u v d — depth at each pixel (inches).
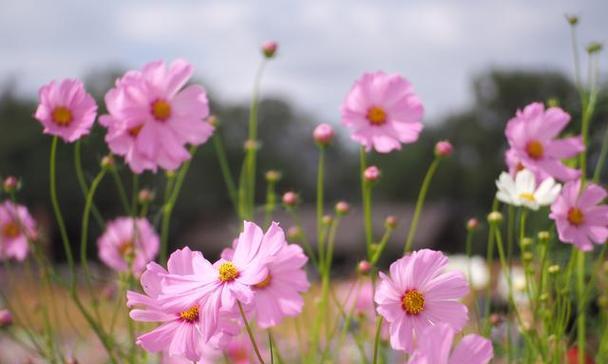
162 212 50.0
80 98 42.5
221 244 485.7
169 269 33.8
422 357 30.5
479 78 609.9
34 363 49.3
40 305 48.5
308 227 422.3
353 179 671.1
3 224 50.3
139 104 41.6
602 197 41.2
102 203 405.7
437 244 518.3
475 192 610.9
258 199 513.0
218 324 33.5
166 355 45.2
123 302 45.2
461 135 623.8
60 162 502.6
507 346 42.9
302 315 50.1
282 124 679.7
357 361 47.8
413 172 637.3
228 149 582.6
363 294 52.1
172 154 42.0
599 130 49.2
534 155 43.2
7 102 562.3
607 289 48.2
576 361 48.0
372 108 45.1
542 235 41.7
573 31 45.4
